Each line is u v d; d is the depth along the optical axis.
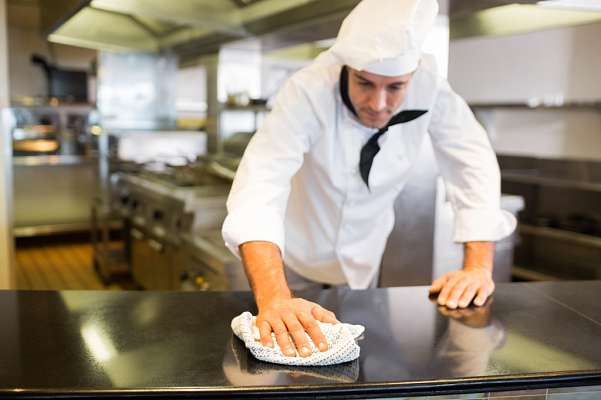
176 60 4.66
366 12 1.29
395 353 0.99
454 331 1.11
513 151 5.31
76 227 6.04
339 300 1.29
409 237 2.28
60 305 1.20
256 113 3.68
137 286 4.27
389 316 1.19
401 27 1.21
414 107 1.54
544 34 4.96
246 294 1.32
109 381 0.86
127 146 5.70
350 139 1.56
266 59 3.68
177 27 3.28
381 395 0.88
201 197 3.13
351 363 0.95
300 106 1.47
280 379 0.88
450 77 5.46
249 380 0.87
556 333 1.11
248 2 2.36
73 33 3.45
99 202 4.94
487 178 1.58
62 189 6.07
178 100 4.98
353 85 1.35
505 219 1.55
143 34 3.58
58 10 2.69
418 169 2.24
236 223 1.29
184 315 1.16
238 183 1.40
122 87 4.95
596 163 4.45
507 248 2.91
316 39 2.62
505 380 0.91
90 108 6.12
